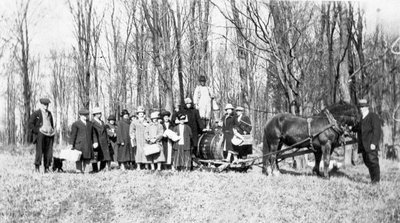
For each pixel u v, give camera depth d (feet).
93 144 48.39
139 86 90.07
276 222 34.19
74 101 121.08
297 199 38.32
